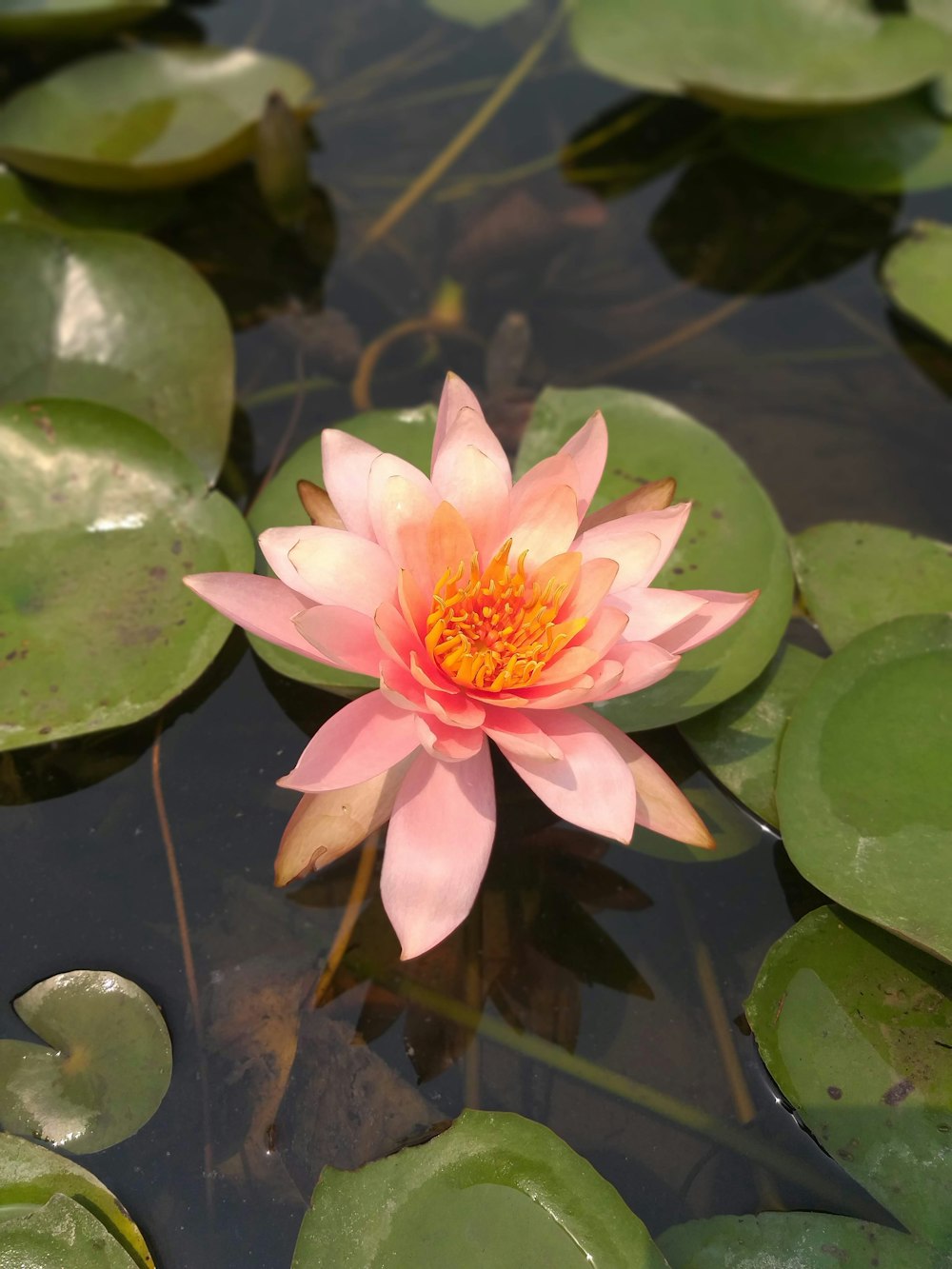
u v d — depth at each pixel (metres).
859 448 0.67
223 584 0.53
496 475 0.54
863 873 0.54
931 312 0.68
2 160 0.69
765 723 0.57
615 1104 0.53
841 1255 0.51
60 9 0.72
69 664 0.56
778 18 0.74
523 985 0.55
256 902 0.56
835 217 0.74
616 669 0.51
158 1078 0.53
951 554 0.60
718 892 0.56
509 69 0.81
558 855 0.57
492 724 0.52
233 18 0.82
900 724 0.56
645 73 0.73
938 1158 0.51
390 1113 0.53
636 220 0.74
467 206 0.73
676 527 0.54
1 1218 0.50
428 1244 0.50
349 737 0.51
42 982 0.54
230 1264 0.51
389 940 0.55
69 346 0.62
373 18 0.83
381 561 0.53
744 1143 0.53
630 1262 0.50
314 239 0.72
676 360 0.69
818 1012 0.53
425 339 0.69
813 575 0.60
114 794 0.57
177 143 0.70
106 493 0.59
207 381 0.63
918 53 0.72
